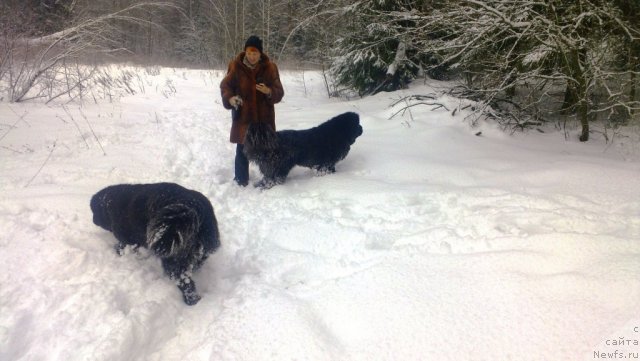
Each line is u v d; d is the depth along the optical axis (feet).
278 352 8.29
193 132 23.85
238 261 12.16
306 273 11.30
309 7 41.06
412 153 19.71
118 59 50.21
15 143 20.04
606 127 22.20
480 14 22.88
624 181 14.85
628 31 20.33
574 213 12.30
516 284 9.14
